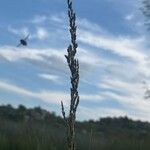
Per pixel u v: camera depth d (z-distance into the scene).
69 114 4.02
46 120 21.38
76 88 4.02
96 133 17.28
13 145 15.66
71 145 4.00
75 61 4.04
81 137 15.96
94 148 16.22
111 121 34.97
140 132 22.28
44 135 16.86
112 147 17.12
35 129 18.05
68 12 4.12
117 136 20.09
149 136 19.78
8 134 17.34
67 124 4.02
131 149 17.36
